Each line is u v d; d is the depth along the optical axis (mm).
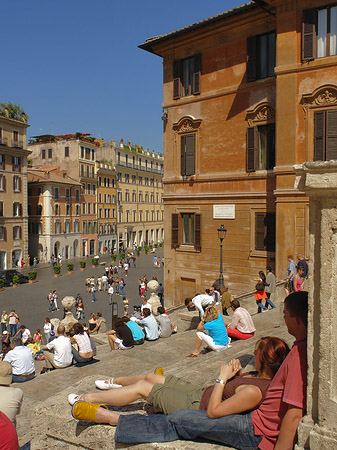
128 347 11727
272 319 12945
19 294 42125
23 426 7988
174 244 25047
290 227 19219
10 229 60656
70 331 13430
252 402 3686
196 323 14820
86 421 4449
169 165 25219
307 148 18703
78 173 77688
